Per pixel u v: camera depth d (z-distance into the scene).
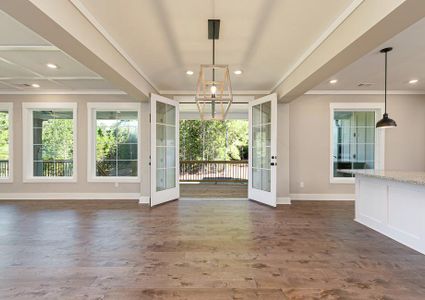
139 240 3.05
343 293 1.97
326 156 5.34
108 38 2.76
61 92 5.32
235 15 2.38
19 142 5.33
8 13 1.78
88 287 2.05
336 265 2.43
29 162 5.41
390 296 1.94
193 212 4.34
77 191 5.39
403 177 2.91
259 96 5.21
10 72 4.08
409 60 3.48
